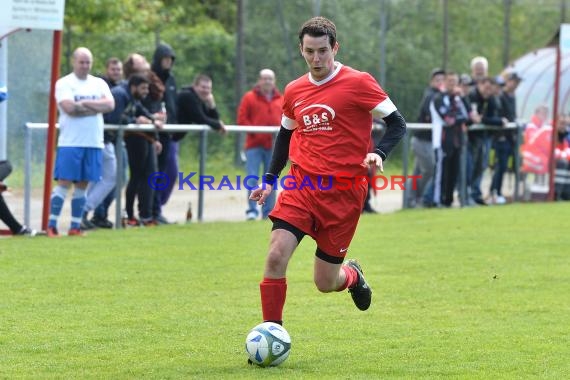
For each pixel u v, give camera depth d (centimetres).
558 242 3869
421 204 5169
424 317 2520
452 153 5053
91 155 3734
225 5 9438
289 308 2616
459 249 3678
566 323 2455
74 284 2878
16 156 3884
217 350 2148
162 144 4278
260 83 4678
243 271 3150
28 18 3584
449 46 7900
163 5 8869
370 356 2103
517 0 8694
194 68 7156
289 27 6969
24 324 2373
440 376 1936
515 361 2064
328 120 2045
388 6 7350
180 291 2812
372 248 3694
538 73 6488
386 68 7319
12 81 3856
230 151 4647
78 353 2108
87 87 3700
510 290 2889
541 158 5678
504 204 5391
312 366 2009
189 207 4431
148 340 2234
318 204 2044
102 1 6800
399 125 2070
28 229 3825
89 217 4297
